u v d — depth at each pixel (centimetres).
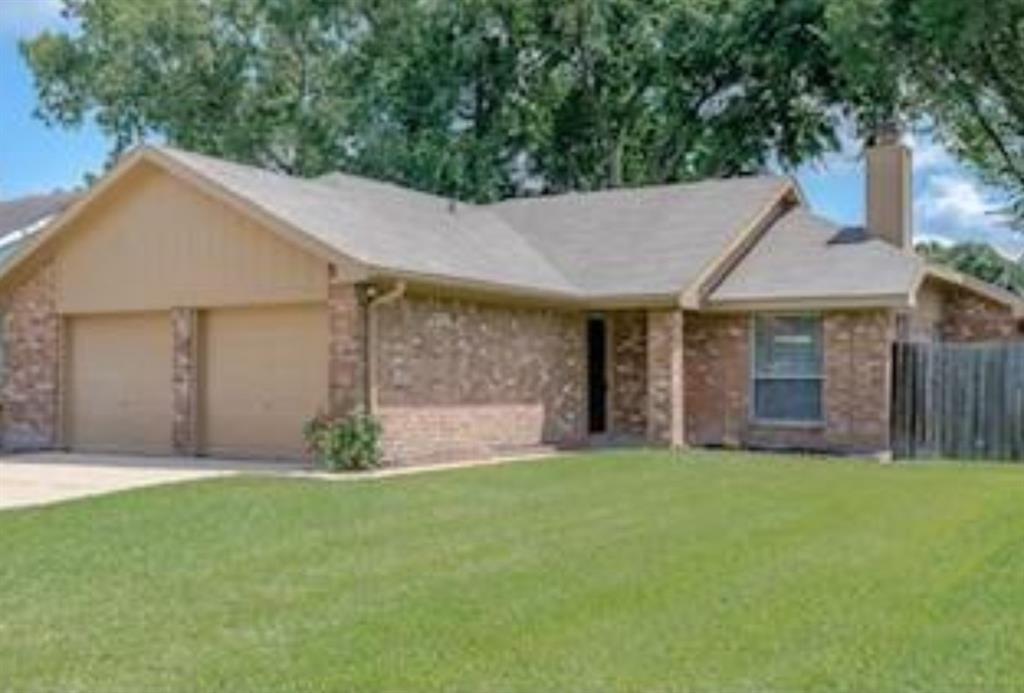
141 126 4181
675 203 2527
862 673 639
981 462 1961
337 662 666
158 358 2094
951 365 2095
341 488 1477
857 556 988
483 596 837
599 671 644
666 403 2203
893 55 3052
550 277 2247
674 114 3875
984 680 625
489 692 607
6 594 855
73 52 4234
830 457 2006
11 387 2270
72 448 2183
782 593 840
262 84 4141
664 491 1449
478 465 1814
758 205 2428
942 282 2509
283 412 1958
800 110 3766
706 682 623
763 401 2223
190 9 4056
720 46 3644
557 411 2277
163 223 2056
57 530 1147
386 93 3944
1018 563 955
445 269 1936
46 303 2208
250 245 1952
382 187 2448
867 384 2120
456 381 2019
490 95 3938
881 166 2408
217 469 1798
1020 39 2933
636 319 2341
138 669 656
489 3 3809
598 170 3959
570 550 1024
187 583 892
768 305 2161
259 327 1983
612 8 3784
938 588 857
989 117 3238
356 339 1827
